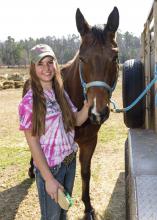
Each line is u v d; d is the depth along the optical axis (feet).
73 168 8.39
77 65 10.41
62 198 7.36
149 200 7.95
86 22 9.36
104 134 23.59
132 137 12.26
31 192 14.40
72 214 12.37
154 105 12.50
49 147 7.73
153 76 12.41
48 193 7.50
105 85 8.50
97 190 14.32
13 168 17.10
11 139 23.12
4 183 15.34
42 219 8.11
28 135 7.56
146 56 14.03
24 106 7.52
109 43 8.75
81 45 8.99
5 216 12.55
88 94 8.63
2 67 187.21
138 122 13.66
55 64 7.84
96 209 12.71
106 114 8.60
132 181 8.92
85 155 11.57
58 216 8.02
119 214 12.39
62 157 7.88
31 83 7.64
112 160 17.95
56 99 7.91
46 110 7.59
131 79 13.46
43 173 7.45
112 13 9.04
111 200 13.43
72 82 10.89
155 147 10.89
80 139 10.96
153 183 8.57
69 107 8.05
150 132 12.98
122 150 19.67
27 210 12.92
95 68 8.48
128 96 13.41
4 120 30.22
